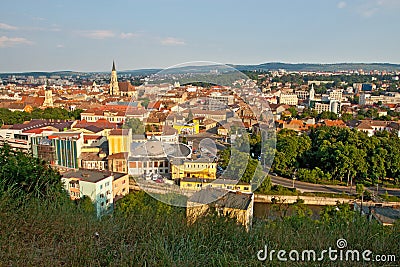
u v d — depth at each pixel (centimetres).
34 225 487
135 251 451
